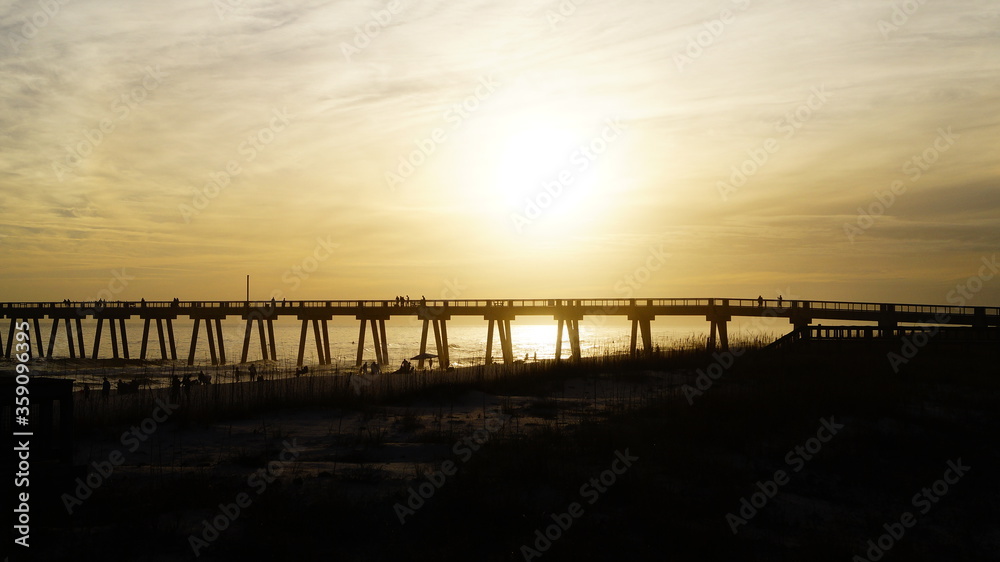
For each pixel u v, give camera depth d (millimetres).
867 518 15312
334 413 25844
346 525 13312
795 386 26266
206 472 16734
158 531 12664
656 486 15758
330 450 19562
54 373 52625
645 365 37438
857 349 35625
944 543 14359
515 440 19594
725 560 12859
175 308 67312
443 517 13781
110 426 23109
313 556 12117
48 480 13000
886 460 18734
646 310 52844
